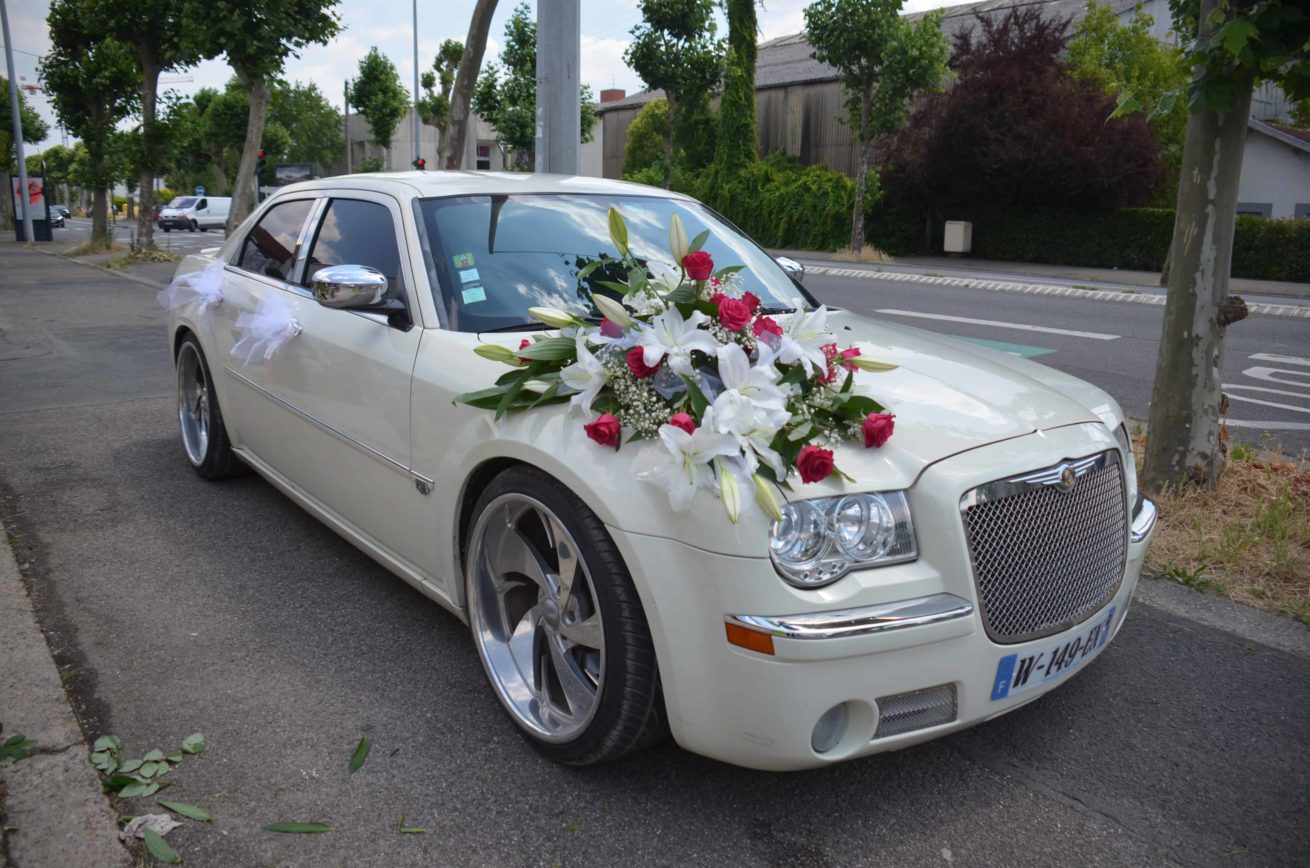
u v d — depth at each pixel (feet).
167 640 11.74
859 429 8.27
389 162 185.68
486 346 9.23
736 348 7.95
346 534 12.84
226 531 15.28
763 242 104.58
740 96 107.34
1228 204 15.56
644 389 8.24
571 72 26.81
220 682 10.80
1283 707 10.62
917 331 12.51
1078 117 80.89
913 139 90.43
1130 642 12.03
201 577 13.57
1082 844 8.38
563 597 9.05
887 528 7.85
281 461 14.43
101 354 31.81
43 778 8.82
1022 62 84.84
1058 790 9.10
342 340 12.07
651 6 106.22
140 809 8.57
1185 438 16.25
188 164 260.42
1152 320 43.47
